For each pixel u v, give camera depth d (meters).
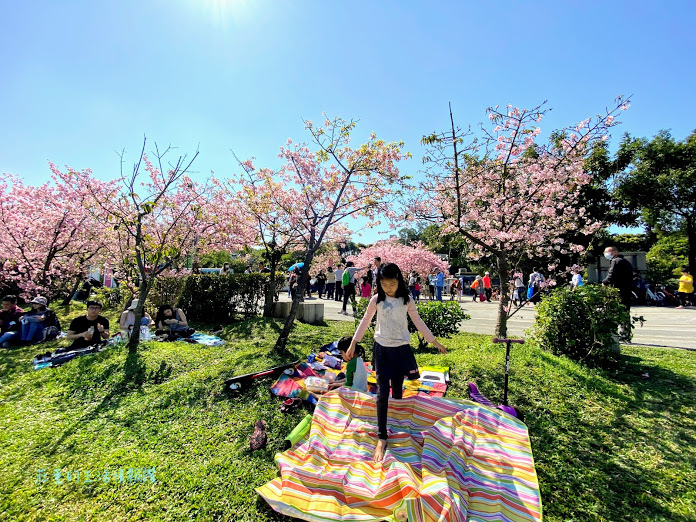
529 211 6.96
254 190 9.18
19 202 11.57
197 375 5.12
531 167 6.83
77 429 3.98
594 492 2.98
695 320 11.08
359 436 3.31
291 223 9.59
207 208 9.82
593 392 4.69
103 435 3.86
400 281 3.56
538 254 7.87
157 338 7.35
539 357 5.70
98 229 11.70
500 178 7.00
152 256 6.79
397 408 3.62
